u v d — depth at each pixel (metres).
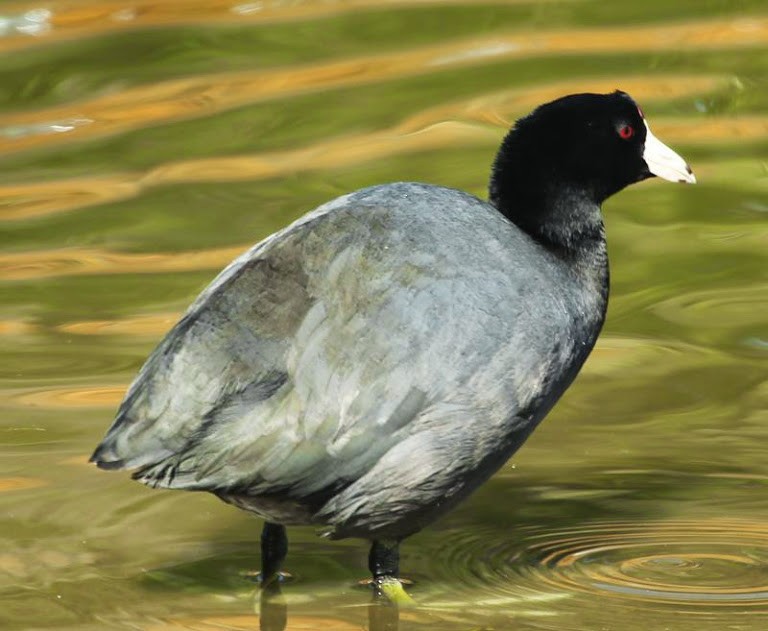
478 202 10.40
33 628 9.97
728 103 19.53
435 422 9.67
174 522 11.56
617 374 14.16
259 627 10.08
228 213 16.91
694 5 22.72
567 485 12.20
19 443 12.65
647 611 10.17
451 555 11.12
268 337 9.52
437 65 20.70
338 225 9.94
